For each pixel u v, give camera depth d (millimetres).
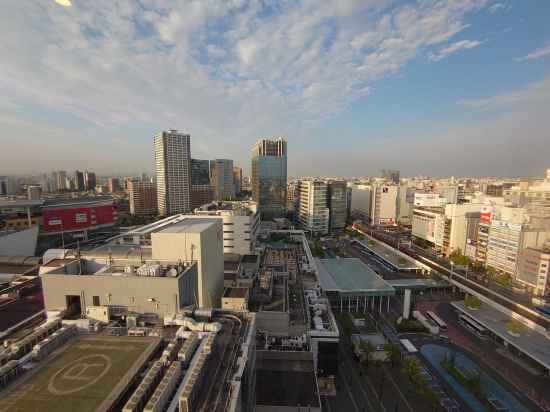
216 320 43625
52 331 37094
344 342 97000
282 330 72000
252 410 42594
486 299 119312
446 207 197750
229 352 35906
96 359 31750
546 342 90688
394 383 77125
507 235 146500
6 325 60875
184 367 31312
